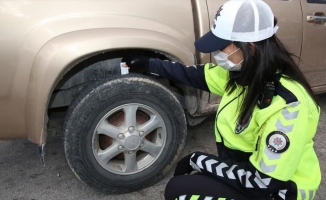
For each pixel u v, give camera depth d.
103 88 2.02
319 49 2.83
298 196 1.43
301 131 1.30
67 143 2.05
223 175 1.46
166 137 2.25
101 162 2.14
